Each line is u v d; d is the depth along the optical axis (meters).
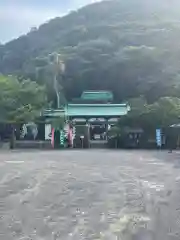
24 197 15.27
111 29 100.12
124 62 78.38
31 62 81.75
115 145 53.62
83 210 12.80
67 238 9.45
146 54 77.06
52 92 70.06
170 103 50.81
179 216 11.83
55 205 13.68
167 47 81.19
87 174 22.38
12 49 108.31
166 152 42.84
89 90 80.88
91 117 63.16
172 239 9.45
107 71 80.50
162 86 68.44
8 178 20.70
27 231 10.11
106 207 13.29
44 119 57.03
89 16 120.00
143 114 51.69
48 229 10.33
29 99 52.56
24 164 28.19
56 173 22.84
